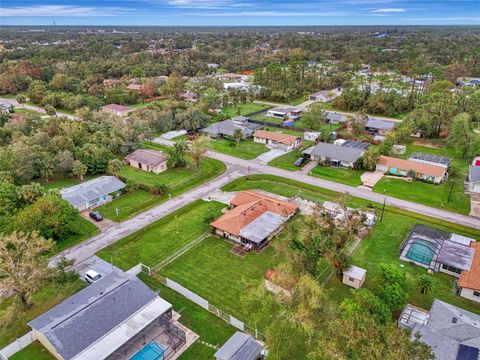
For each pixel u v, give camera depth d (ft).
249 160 293.23
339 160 277.44
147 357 115.44
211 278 157.48
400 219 204.95
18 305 140.15
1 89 546.67
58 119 331.57
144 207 217.15
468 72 620.49
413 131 353.72
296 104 493.77
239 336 120.16
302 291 114.52
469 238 180.86
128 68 639.35
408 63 629.92
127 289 137.28
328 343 90.94
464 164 284.82
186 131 366.63
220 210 213.46
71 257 169.99
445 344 113.80
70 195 213.66
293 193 235.81
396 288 131.64
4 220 174.29
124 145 296.71
